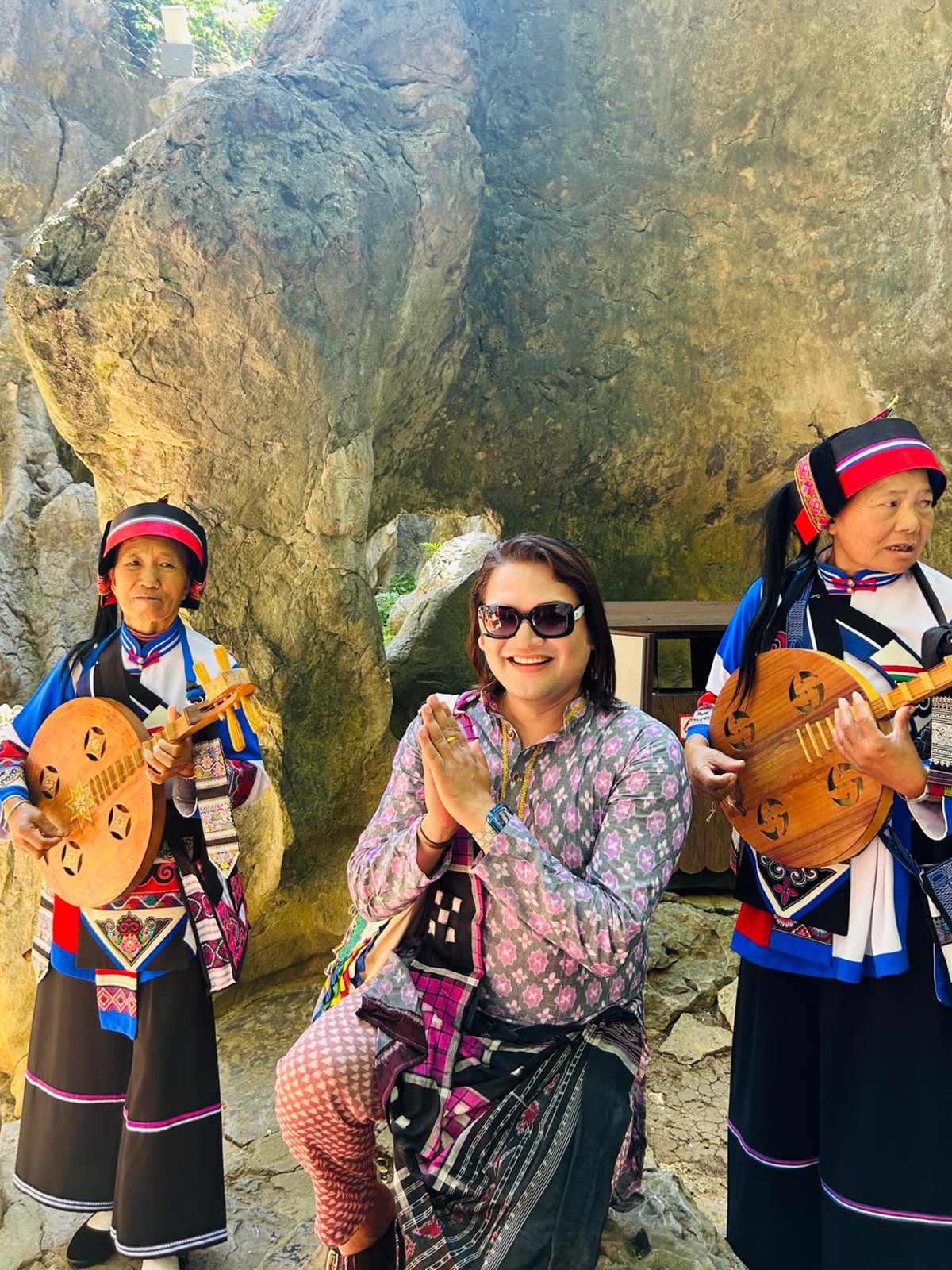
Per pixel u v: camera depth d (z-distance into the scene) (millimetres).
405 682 5719
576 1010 1714
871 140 4848
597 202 5098
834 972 1884
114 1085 2340
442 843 1712
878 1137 1830
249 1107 3125
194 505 3664
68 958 2348
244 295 3488
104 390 3494
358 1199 1806
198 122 3486
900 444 1834
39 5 8297
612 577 5496
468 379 5141
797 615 2023
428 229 4293
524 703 1788
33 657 7492
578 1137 1592
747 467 5402
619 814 1695
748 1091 2082
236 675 2143
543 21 4961
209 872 2318
